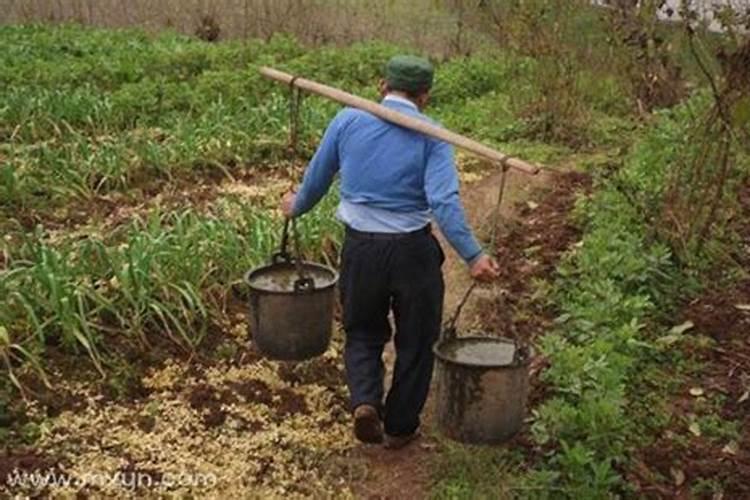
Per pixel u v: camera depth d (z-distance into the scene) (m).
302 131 9.99
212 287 6.62
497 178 9.49
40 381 5.63
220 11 15.91
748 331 6.61
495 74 12.88
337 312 6.71
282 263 5.39
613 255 7.04
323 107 10.83
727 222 8.09
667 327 6.62
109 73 11.90
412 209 4.84
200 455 5.20
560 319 6.45
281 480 5.05
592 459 4.98
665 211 7.57
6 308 5.96
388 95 4.90
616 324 6.33
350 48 13.88
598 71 11.46
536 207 8.77
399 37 15.60
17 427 5.29
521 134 10.91
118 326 6.15
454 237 4.63
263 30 15.14
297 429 5.47
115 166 8.73
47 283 6.04
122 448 5.20
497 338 4.96
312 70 12.53
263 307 5.11
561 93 10.88
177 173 9.12
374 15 16.30
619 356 5.79
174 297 6.30
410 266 4.88
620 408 5.43
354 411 5.02
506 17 12.25
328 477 5.10
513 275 7.39
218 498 4.88
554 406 5.30
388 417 5.15
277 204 8.41
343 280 5.00
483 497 4.94
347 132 4.89
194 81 11.81
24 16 15.22
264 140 9.72
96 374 5.77
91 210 8.23
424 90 4.91
